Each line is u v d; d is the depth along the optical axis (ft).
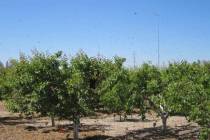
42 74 70.90
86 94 71.56
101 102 77.87
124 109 82.07
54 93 70.64
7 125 98.43
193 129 88.94
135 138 80.74
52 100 71.10
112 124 100.27
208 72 88.69
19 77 73.10
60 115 71.67
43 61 71.05
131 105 80.53
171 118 110.42
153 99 80.74
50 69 70.90
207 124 56.80
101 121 106.11
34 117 114.52
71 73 71.61
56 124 99.60
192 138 78.79
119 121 105.70
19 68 73.00
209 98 57.72
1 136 82.43
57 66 71.36
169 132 86.12
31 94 71.46
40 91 70.44
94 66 75.36
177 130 88.48
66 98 70.38
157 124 99.09
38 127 94.79
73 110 71.00
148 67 84.02
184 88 61.05
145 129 91.15
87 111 71.77
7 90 92.84
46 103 71.15
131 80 81.20
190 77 76.48
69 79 70.03
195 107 57.47
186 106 59.57
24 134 84.94
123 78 80.23
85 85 71.72
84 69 73.97
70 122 103.19
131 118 111.55
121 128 93.30
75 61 73.87
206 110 56.85
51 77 70.69
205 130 56.70
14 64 75.72
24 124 100.42
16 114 122.62
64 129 91.09
